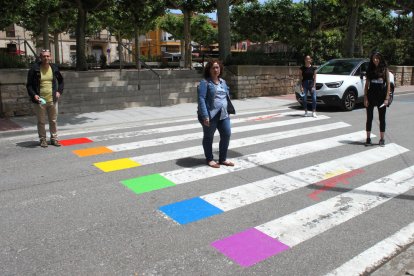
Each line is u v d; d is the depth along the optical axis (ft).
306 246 13.01
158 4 81.87
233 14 122.52
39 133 25.77
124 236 13.38
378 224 14.71
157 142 27.35
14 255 12.09
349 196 17.48
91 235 13.41
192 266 11.66
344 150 25.36
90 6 62.59
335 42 88.99
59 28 113.19
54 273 11.17
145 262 11.81
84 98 42.24
